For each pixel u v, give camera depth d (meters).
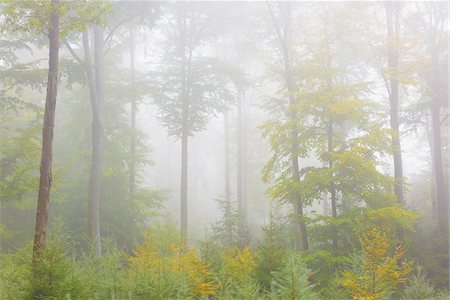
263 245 10.60
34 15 10.91
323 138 15.84
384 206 13.70
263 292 9.11
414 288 12.25
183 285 8.27
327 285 12.19
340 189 14.30
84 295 8.05
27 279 7.98
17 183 15.76
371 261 8.71
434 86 18.89
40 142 18.33
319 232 14.14
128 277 9.45
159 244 11.20
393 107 17.34
